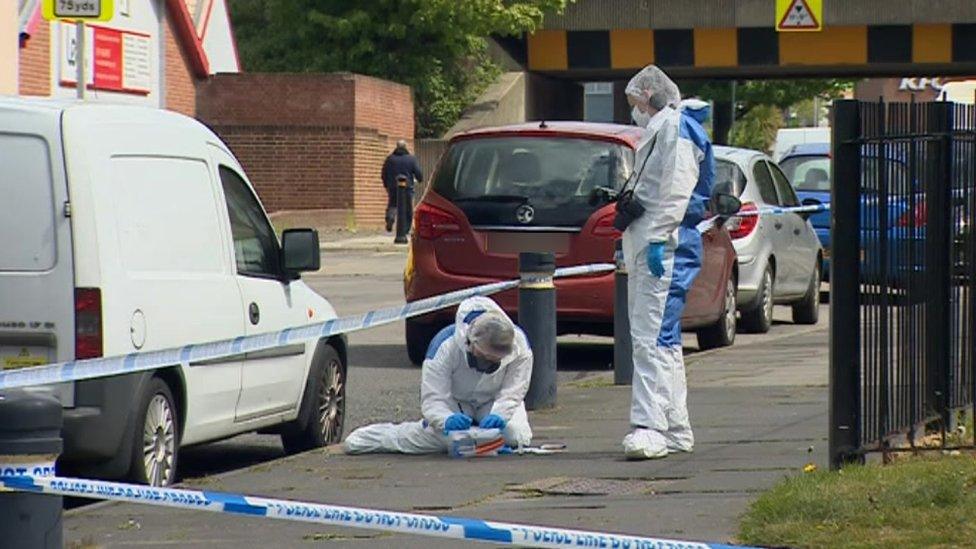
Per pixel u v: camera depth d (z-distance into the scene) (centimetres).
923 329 3391
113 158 3434
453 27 16638
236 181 3997
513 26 16500
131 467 3372
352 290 9356
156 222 3538
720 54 16450
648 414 3700
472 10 16538
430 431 3900
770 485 3266
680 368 3741
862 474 3020
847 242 3130
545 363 4622
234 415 3816
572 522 2945
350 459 3884
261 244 4053
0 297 3306
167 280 3528
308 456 3950
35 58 11919
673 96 3700
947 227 3466
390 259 11894
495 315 3866
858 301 3148
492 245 5562
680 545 1973
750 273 6662
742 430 4097
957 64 16138
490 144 5650
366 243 12962
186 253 3638
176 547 2902
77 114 3381
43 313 3300
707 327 6191
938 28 15825
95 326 3297
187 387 3581
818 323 7675
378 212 15212
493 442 3841
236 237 3922
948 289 3478
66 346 3297
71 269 3306
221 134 14662
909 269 3325
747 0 16038
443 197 5634
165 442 3506
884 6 15688
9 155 3344
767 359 5825
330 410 4319
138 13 13488
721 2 16125
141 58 13538
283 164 14662
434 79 16988
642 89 3691
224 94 14638
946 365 3469
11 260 3322
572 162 5562
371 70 16825
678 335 3744
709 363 5719
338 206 14638
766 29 16225
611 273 5472
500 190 5569
